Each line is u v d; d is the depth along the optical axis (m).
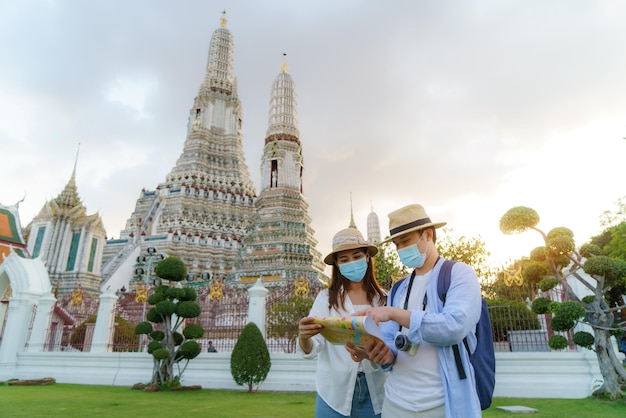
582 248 12.66
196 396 14.08
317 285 20.89
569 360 13.38
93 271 60.81
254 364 15.37
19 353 19.98
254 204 68.56
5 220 33.25
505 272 16.19
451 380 3.02
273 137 66.19
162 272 16.50
